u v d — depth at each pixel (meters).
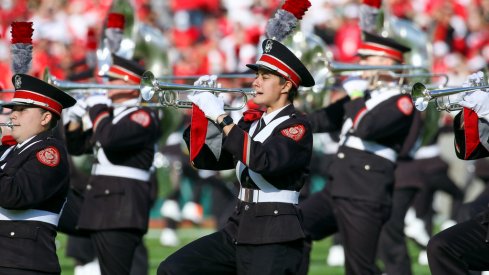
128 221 31.97
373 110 32.56
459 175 53.31
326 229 33.78
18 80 26.33
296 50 34.66
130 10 37.84
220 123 24.66
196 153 25.36
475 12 53.66
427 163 46.19
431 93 25.97
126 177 32.34
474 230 26.56
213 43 61.28
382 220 32.94
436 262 26.70
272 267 24.83
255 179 25.28
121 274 32.16
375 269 32.97
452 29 52.25
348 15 55.91
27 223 25.64
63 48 54.56
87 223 32.22
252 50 58.47
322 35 54.25
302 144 24.88
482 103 25.83
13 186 24.98
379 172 33.00
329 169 33.84
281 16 27.06
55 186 25.69
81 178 37.75
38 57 47.50
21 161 25.42
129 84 33.34
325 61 34.47
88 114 33.31
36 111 26.25
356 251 32.81
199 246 25.47
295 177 25.31
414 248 52.78
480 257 26.59
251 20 58.97
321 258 48.03
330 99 36.91
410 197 39.38
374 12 36.78
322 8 56.31
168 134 39.44
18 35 27.64
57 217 26.20
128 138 31.83
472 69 49.47
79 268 39.72
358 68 33.78
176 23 64.12
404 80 35.84
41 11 56.78
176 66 59.34
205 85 26.28
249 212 25.30
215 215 54.38
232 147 24.42
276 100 25.56
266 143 24.69
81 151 33.69
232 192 54.06
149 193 32.84
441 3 53.50
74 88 31.94
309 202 33.91
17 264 25.36
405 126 32.78
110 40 37.34
